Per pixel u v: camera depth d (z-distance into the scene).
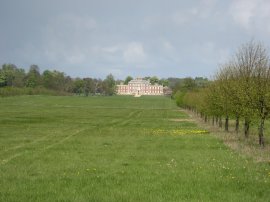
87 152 32.06
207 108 64.00
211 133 51.44
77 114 97.69
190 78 189.88
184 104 134.38
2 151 31.88
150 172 23.16
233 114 49.47
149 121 78.12
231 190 18.73
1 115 84.44
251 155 30.34
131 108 144.00
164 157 29.55
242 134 50.03
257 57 44.38
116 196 17.53
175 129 58.19
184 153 31.83
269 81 37.94
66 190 18.53
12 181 20.59
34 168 24.42
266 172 23.00
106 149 34.19
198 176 21.94
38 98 199.75
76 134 48.03
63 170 23.81
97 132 51.44
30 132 49.59
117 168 24.58
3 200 16.83
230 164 26.02
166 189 18.91
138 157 29.50
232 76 51.44
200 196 17.61
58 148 34.34
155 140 42.03
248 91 37.81
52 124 64.12
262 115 36.31
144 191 18.48
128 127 61.69
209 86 65.81
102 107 144.62
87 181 20.55
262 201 16.88
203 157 29.50
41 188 18.97
